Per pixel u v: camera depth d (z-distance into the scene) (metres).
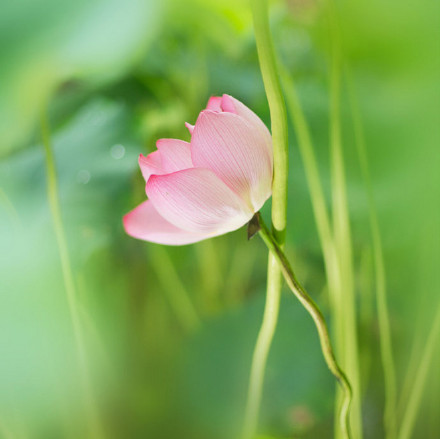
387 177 1.77
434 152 1.53
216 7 2.18
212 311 2.52
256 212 1.51
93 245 2.01
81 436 1.78
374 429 1.87
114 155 2.21
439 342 1.74
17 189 1.94
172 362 2.02
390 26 1.47
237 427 1.82
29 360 1.70
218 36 2.46
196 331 1.95
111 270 2.34
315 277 2.29
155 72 2.51
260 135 1.49
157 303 2.40
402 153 1.61
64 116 2.34
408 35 1.46
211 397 1.85
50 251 1.77
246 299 2.57
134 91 2.50
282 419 1.83
